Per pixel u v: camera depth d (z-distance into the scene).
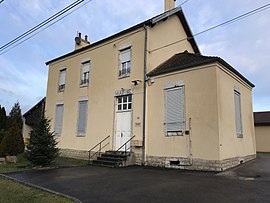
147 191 6.69
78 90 16.64
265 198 5.89
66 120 17.08
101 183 7.79
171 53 14.95
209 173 9.42
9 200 5.92
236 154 11.47
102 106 14.67
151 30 13.42
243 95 13.70
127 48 13.99
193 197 6.04
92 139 14.82
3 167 11.08
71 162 13.44
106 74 14.84
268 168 10.45
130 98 13.37
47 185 7.57
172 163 11.12
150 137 12.10
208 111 10.30
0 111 25.95
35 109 23.28
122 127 13.39
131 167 11.41
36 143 11.64
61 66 18.67
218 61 10.49
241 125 12.73
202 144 10.26
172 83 11.71
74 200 5.80
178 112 11.28
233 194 6.27
